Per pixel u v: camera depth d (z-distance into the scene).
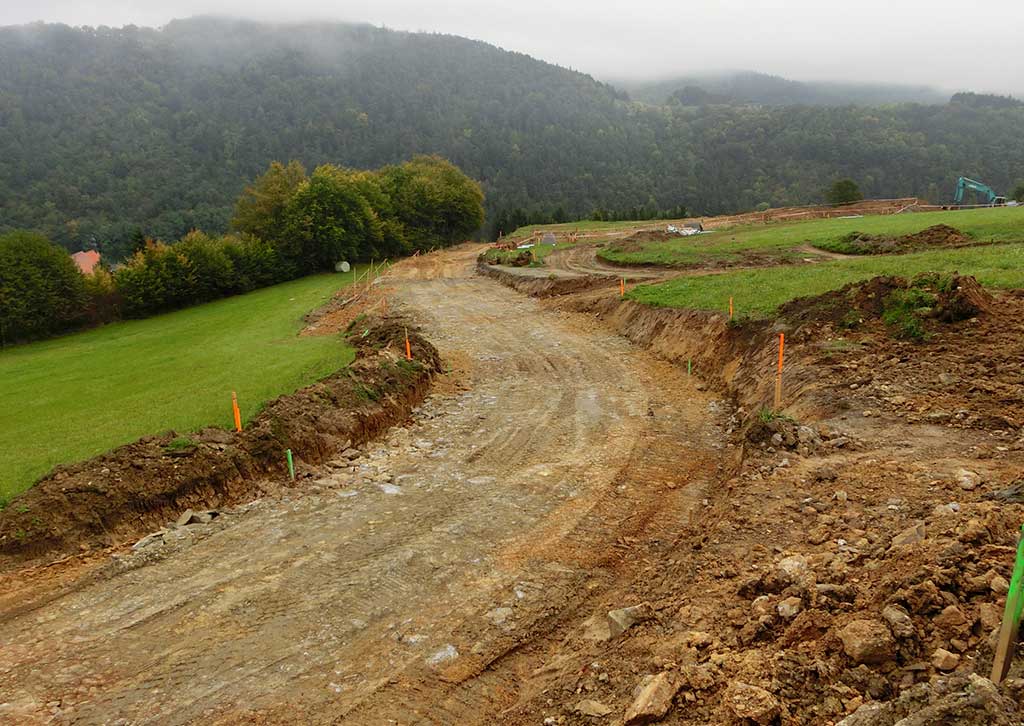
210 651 7.31
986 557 5.60
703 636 6.01
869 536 7.13
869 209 72.12
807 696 4.73
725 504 9.20
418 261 60.75
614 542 9.45
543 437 14.14
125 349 30.72
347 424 13.85
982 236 30.47
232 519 10.49
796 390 12.91
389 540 9.70
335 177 64.94
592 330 25.45
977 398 10.67
